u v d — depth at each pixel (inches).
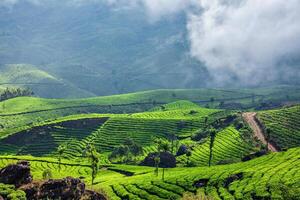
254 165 6648.6
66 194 3383.4
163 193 5782.5
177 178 6348.4
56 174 7258.9
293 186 4963.1
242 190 5315.0
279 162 6466.5
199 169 7327.8
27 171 3622.0
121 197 5802.2
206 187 5851.4
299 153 6830.7
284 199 4670.3
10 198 2972.4
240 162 7578.7
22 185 3472.0
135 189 6013.8
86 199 3503.9
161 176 6845.5
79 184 3604.8
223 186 5772.6
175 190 5885.8
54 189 3390.7
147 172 7824.8
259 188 5162.4
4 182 3486.7
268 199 4800.7
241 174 6013.8
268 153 7834.6
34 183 3469.5
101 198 3654.0
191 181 6097.4
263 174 5767.7
